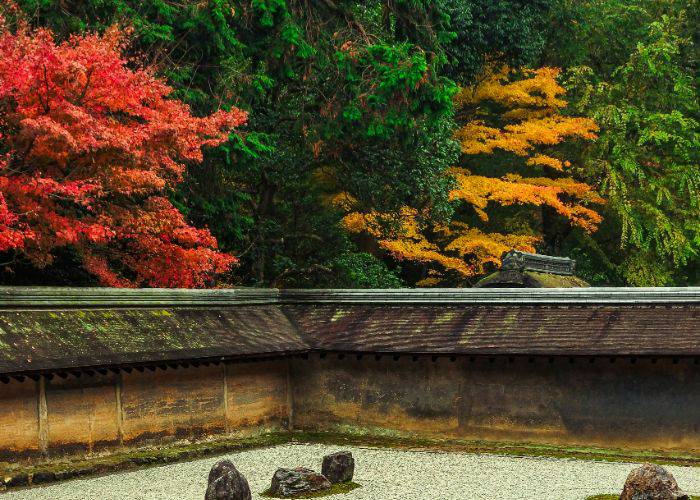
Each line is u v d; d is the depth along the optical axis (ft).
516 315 53.93
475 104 103.09
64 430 44.32
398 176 78.54
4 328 42.39
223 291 55.31
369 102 66.95
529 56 97.55
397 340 54.44
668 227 99.25
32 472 41.39
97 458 45.62
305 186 86.84
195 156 51.93
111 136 45.70
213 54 64.08
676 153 104.27
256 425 55.21
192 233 53.83
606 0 110.83
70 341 44.34
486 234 101.96
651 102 107.76
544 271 80.28
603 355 49.29
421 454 49.60
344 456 42.01
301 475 39.83
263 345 53.47
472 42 92.27
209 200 67.31
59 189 45.83
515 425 52.70
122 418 47.16
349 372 56.59
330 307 59.00
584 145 103.65
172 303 52.34
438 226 90.43
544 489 40.19
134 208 53.72
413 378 55.06
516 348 51.31
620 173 102.32
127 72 49.37
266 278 80.59
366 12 76.59
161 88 51.47
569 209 95.30
